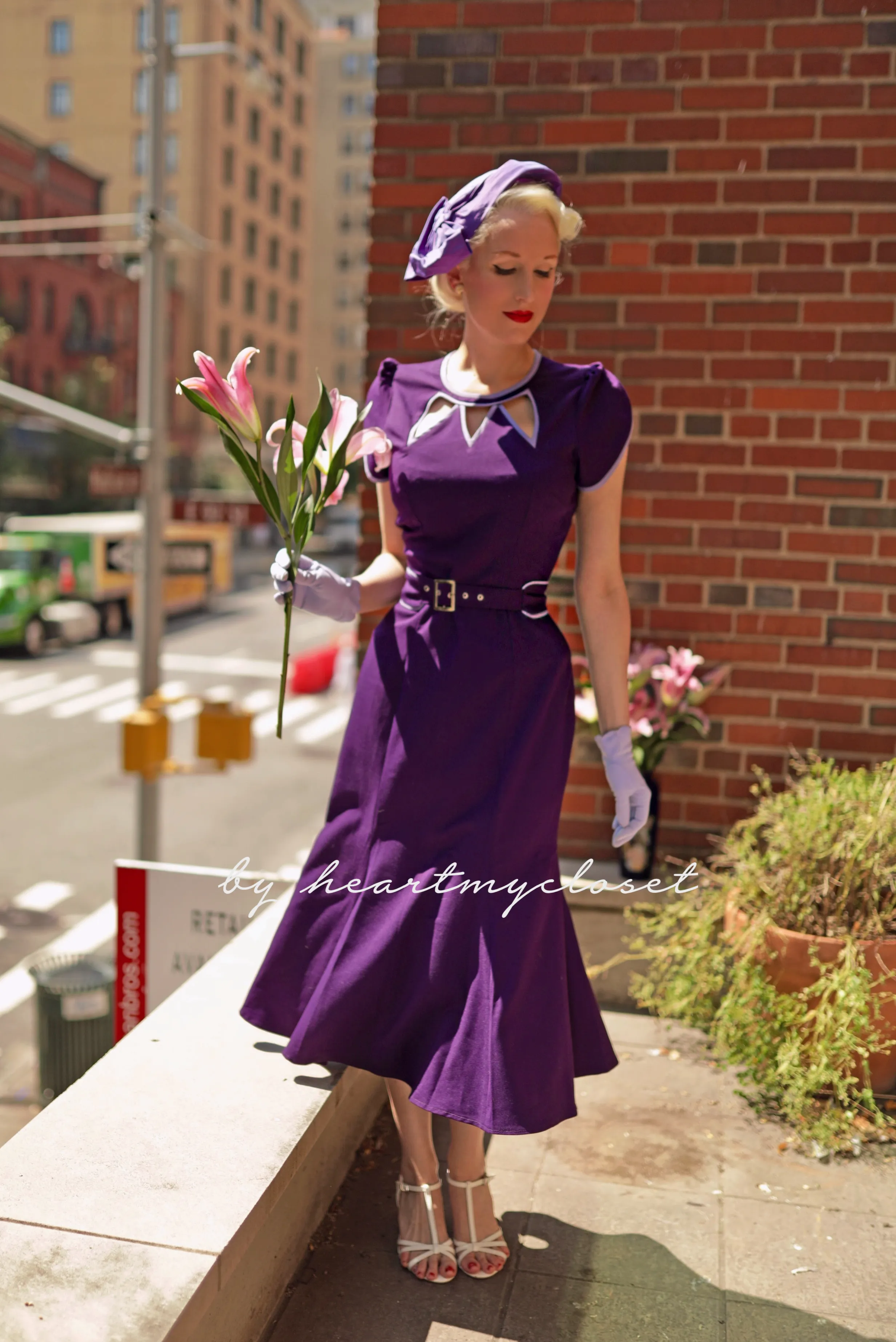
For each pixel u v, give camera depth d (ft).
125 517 95.50
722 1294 7.98
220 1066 8.48
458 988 7.70
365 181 295.89
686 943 11.69
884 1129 10.09
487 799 7.83
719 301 13.05
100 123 214.90
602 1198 9.10
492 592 7.97
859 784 11.25
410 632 8.09
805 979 10.35
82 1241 6.48
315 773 55.16
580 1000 8.32
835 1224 8.80
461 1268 8.13
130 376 178.29
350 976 7.91
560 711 8.08
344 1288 7.98
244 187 213.46
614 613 8.25
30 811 47.96
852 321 12.84
